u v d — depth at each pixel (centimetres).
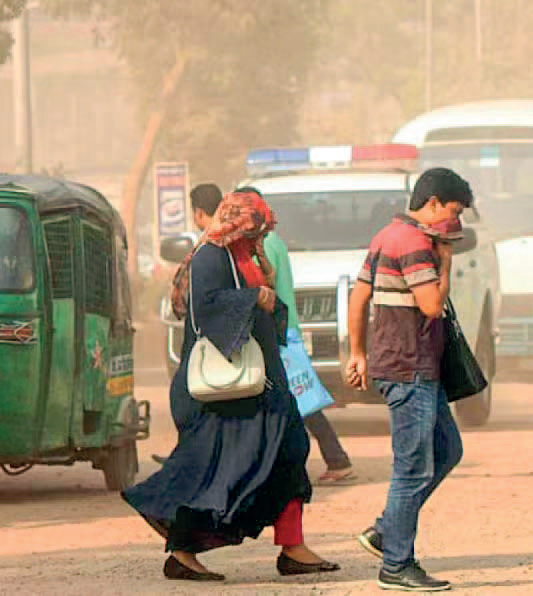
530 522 2433
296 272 3769
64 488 3089
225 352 1884
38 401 2738
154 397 5100
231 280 1927
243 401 1906
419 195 1883
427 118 5662
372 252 1906
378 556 1894
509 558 2086
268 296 1912
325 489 2936
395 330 1877
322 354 3738
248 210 1928
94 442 2884
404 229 1883
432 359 1878
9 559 2152
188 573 1931
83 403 2842
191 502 1894
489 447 3603
